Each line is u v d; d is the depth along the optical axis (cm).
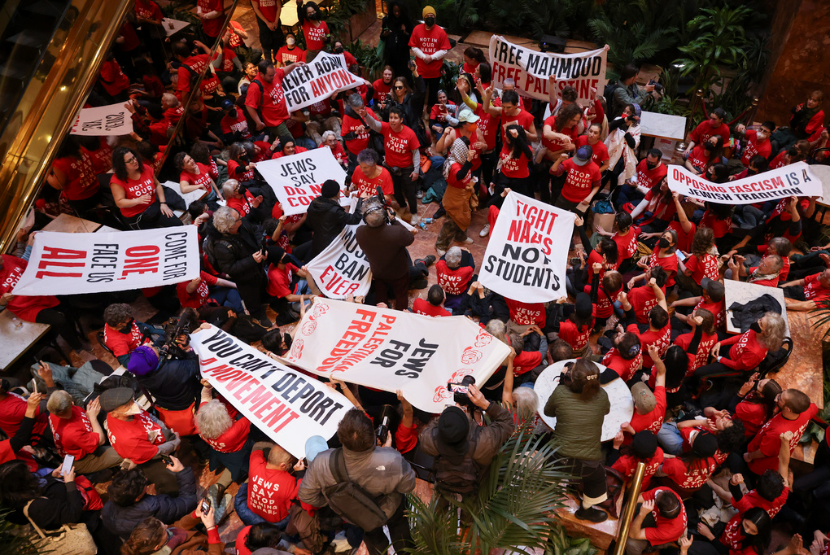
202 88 1022
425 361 512
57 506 451
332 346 552
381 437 472
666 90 1155
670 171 782
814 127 962
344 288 680
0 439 544
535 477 387
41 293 591
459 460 388
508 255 662
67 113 564
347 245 698
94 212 755
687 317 623
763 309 650
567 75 927
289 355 562
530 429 442
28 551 430
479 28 1420
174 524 488
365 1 1338
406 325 551
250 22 1388
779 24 1123
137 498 457
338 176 816
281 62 1080
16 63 555
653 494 484
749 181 775
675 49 1277
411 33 1061
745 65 1134
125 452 493
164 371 525
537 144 943
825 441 551
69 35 563
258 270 681
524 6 1341
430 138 1027
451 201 785
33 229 693
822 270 747
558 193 841
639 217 862
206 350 554
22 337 622
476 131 784
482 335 509
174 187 812
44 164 553
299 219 803
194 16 859
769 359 604
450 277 682
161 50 816
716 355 612
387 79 1017
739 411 562
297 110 1002
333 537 480
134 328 599
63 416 500
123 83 769
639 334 636
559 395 462
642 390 514
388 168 848
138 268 634
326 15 1263
